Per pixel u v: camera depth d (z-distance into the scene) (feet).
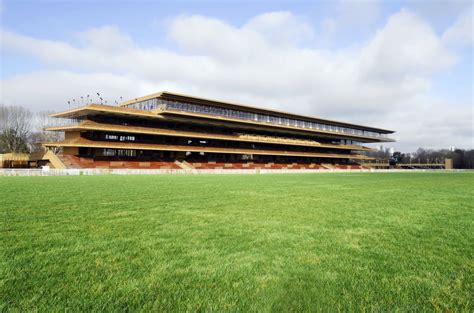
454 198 59.11
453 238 27.07
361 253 22.44
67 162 183.11
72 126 191.83
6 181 95.40
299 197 58.39
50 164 193.77
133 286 16.25
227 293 15.55
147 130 213.46
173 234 27.68
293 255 21.84
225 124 257.75
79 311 13.62
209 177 139.54
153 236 26.89
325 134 336.70
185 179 117.80
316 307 14.28
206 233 28.14
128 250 22.63
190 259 20.74
